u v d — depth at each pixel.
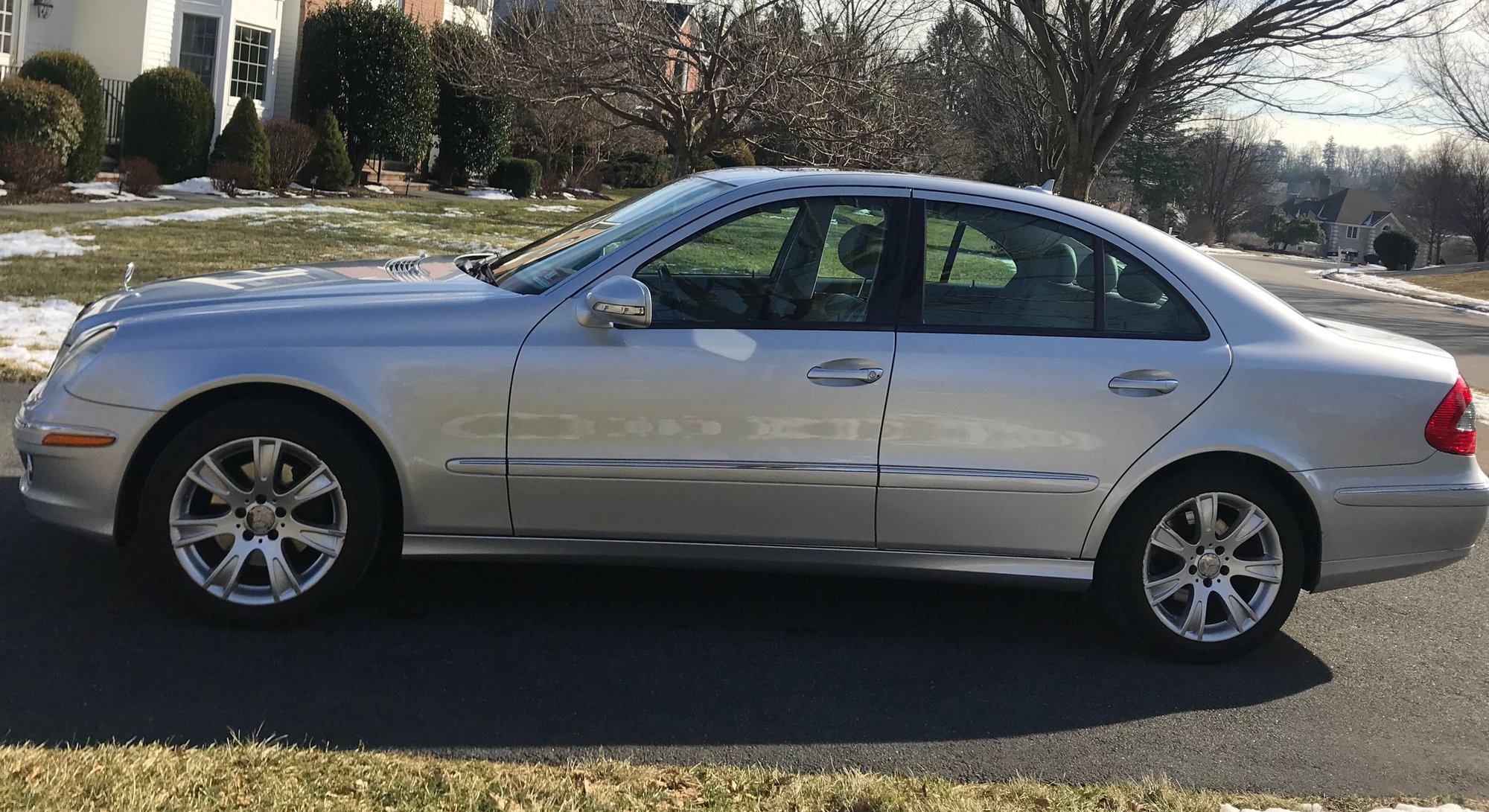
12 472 5.74
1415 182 90.31
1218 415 4.43
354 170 25.34
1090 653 4.67
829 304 4.38
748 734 3.77
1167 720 4.11
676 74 19.77
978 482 4.34
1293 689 4.46
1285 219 109.81
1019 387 4.34
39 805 2.79
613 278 4.17
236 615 4.20
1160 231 4.68
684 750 3.61
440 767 3.26
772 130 19.31
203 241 14.12
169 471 4.10
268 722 3.57
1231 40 15.77
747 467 4.27
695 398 4.24
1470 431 4.66
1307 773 3.78
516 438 4.22
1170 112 19.23
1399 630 5.16
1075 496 4.40
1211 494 4.48
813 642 4.58
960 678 4.34
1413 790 3.70
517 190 30.55
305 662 4.02
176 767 3.08
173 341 4.14
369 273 4.87
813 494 4.33
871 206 4.49
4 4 19.81
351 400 4.13
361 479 4.19
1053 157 29.27
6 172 16.84
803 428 4.29
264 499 4.18
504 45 24.00
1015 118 30.28
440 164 29.19
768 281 4.39
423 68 25.78
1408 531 4.59
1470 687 4.57
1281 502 4.50
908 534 4.41
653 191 5.16
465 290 4.48
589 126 32.44
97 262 11.77
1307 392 4.48
